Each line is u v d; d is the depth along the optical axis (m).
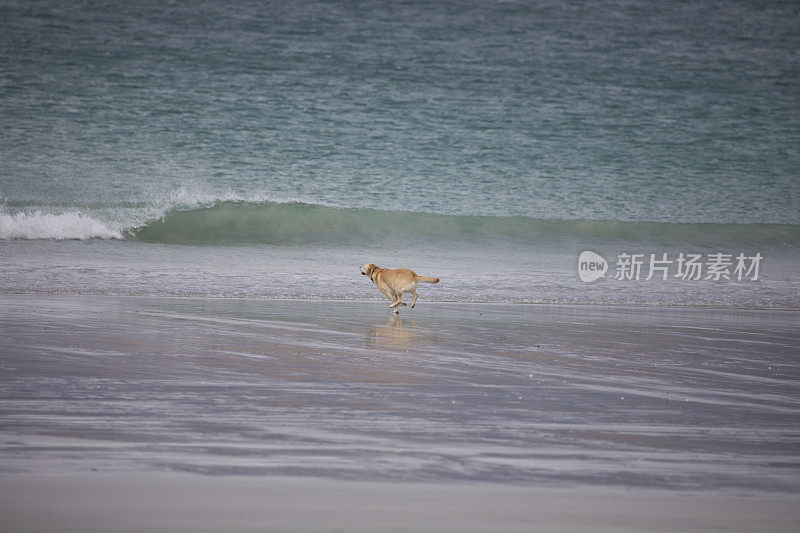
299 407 15.34
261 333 24.94
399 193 68.25
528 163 78.62
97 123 80.19
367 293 37.38
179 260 45.03
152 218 55.81
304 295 36.09
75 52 99.00
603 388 17.97
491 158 79.25
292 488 10.63
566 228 59.88
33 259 42.94
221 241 52.88
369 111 89.44
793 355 23.48
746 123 93.06
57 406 14.91
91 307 29.81
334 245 53.22
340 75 99.06
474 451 12.61
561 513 9.98
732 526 9.74
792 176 79.19
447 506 10.11
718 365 21.47
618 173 77.69
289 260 46.81
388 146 80.50
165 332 24.45
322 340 23.95
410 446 12.78
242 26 113.12
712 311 34.81
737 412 15.91
